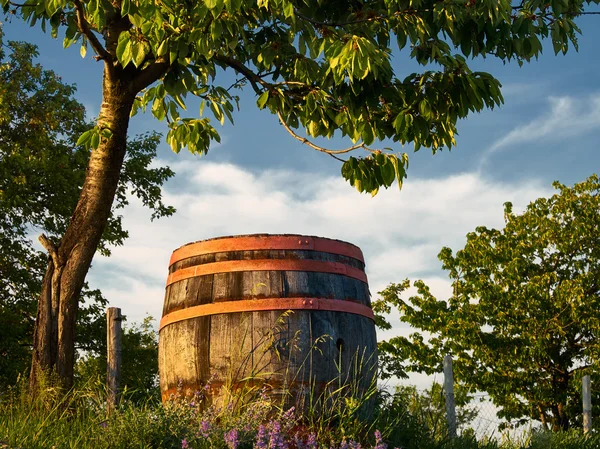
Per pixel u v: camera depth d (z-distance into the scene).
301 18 6.64
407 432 6.19
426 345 22.41
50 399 6.29
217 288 5.88
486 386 21.25
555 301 21.30
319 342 5.75
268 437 4.90
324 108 7.48
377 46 6.57
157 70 7.18
